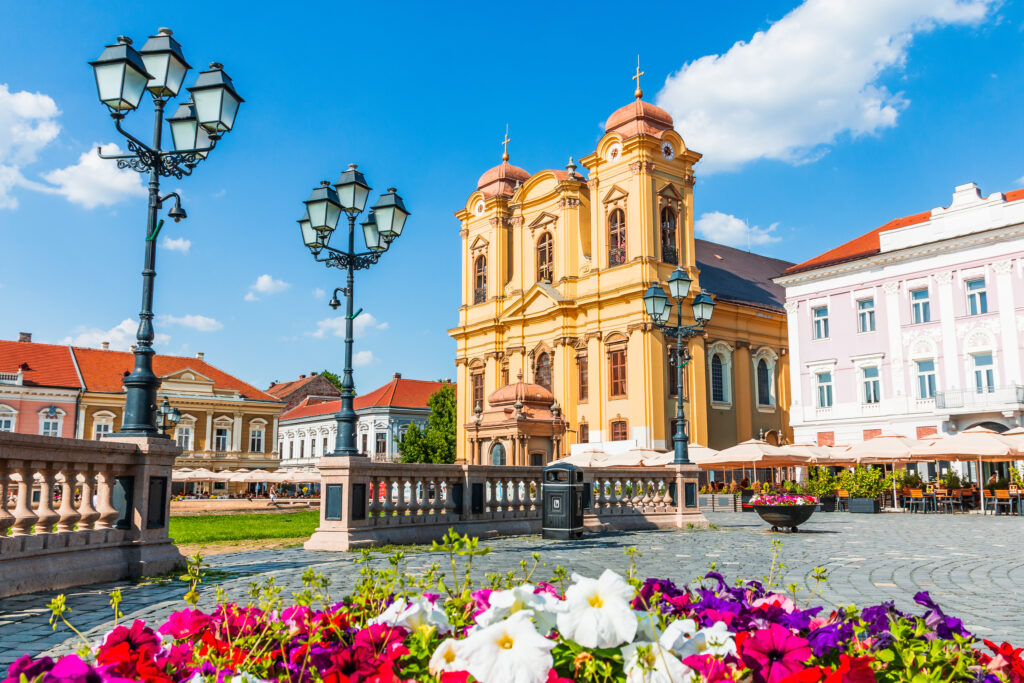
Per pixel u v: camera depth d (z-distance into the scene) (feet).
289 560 42.83
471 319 192.34
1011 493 98.78
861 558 46.06
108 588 31.78
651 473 71.67
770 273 208.54
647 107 161.99
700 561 43.55
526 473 62.75
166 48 37.78
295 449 304.30
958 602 30.91
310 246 52.95
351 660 10.12
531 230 181.88
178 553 36.60
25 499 29.71
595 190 164.04
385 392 276.21
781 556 46.52
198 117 39.06
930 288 133.08
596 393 158.61
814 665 10.06
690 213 162.20
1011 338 122.93
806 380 149.59
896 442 109.60
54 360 233.35
